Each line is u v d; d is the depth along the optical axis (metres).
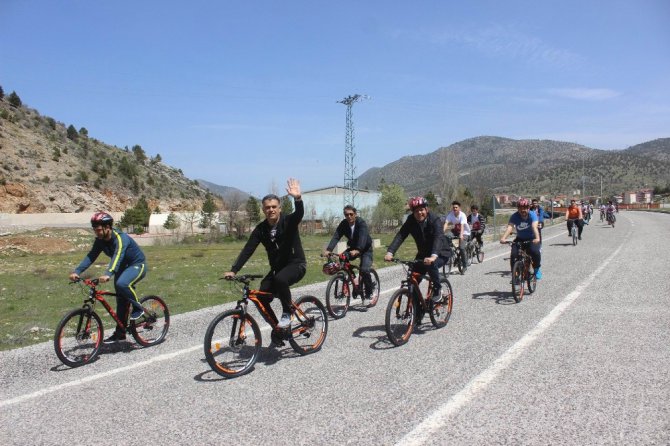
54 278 16.39
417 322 7.02
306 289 10.76
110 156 114.25
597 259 15.07
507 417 4.12
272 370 5.66
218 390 5.06
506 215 76.69
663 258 14.59
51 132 106.25
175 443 3.92
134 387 5.24
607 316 7.56
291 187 5.91
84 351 6.23
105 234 6.56
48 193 78.44
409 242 31.61
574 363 5.42
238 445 3.84
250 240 5.94
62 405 4.81
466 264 13.34
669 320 7.16
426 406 4.41
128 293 6.56
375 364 5.69
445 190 65.00
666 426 3.85
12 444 4.03
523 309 8.35
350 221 9.04
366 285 9.07
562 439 3.71
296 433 3.99
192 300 10.55
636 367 5.21
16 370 5.88
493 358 5.71
